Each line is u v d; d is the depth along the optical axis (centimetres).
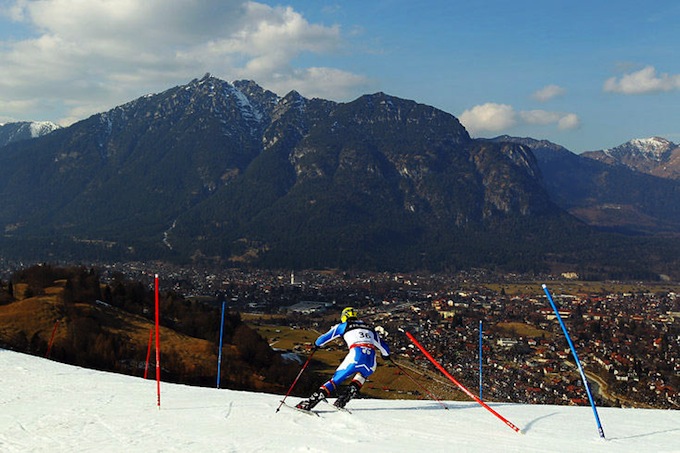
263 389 5544
